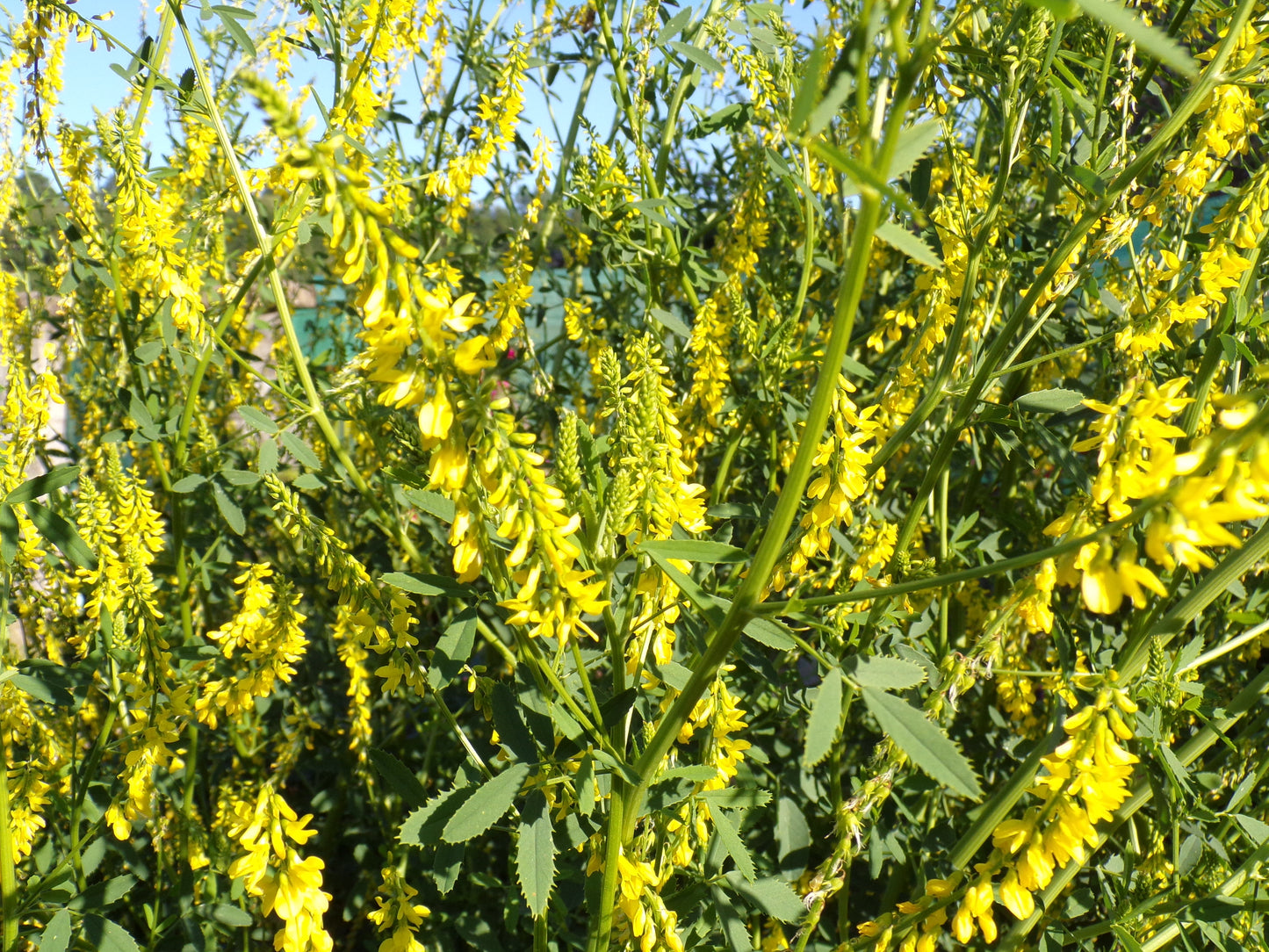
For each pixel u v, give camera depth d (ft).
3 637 5.84
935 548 10.19
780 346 7.91
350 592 5.23
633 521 4.27
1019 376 8.46
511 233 10.42
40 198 9.66
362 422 7.70
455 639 4.56
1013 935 5.85
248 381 11.09
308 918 3.86
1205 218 9.25
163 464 7.74
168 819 8.05
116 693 6.43
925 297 7.09
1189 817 5.52
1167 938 5.56
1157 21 8.86
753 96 8.00
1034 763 4.54
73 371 10.83
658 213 8.20
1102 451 3.29
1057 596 7.40
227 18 6.61
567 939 6.47
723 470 8.46
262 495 10.11
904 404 7.24
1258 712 7.13
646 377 4.36
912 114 7.40
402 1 6.89
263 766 9.76
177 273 7.18
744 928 5.19
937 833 7.72
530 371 8.87
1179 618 5.24
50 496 7.43
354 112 7.19
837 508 4.48
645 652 4.53
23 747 7.89
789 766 8.03
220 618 10.52
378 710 10.55
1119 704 3.54
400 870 4.93
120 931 5.78
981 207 7.18
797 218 10.91
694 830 5.04
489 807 4.16
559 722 4.09
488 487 3.33
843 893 7.35
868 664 3.61
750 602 3.50
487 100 8.51
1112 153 6.46
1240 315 5.97
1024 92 6.24
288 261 11.00
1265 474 2.50
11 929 5.61
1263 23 5.92
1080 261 7.83
